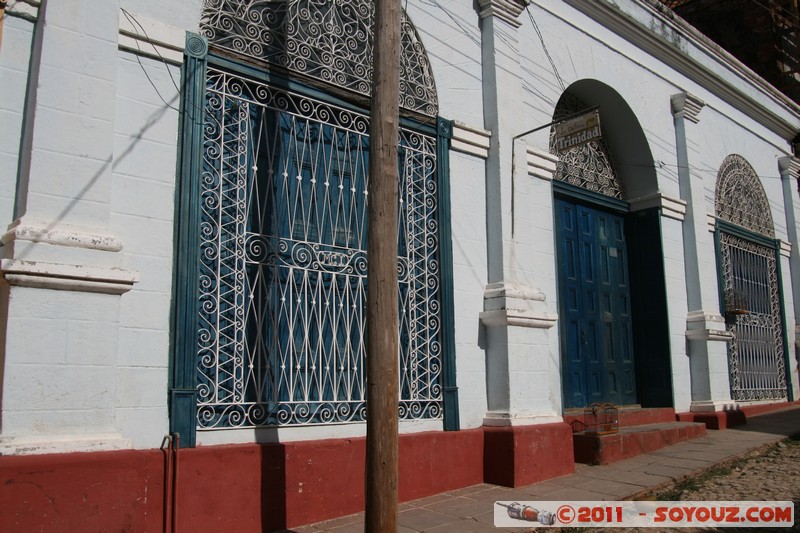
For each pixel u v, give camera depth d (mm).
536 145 8023
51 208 4262
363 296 6160
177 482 4582
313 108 6070
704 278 10492
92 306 4309
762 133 13508
